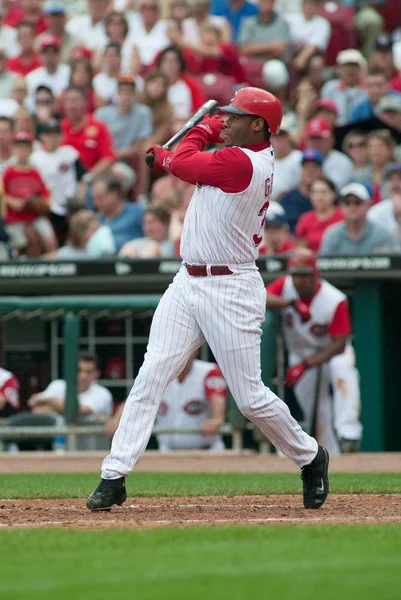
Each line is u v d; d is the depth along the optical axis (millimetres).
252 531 15375
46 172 48312
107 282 41406
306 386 37562
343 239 40781
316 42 56719
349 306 41312
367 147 45719
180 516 18562
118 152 50406
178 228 44438
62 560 12789
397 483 25922
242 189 18156
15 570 12055
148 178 51062
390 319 41531
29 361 42562
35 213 45375
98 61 55781
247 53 56625
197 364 38344
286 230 41625
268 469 32312
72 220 43688
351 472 30578
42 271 41031
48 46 54969
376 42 56062
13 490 24156
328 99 50750
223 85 53844
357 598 10031
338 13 58250
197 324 18891
